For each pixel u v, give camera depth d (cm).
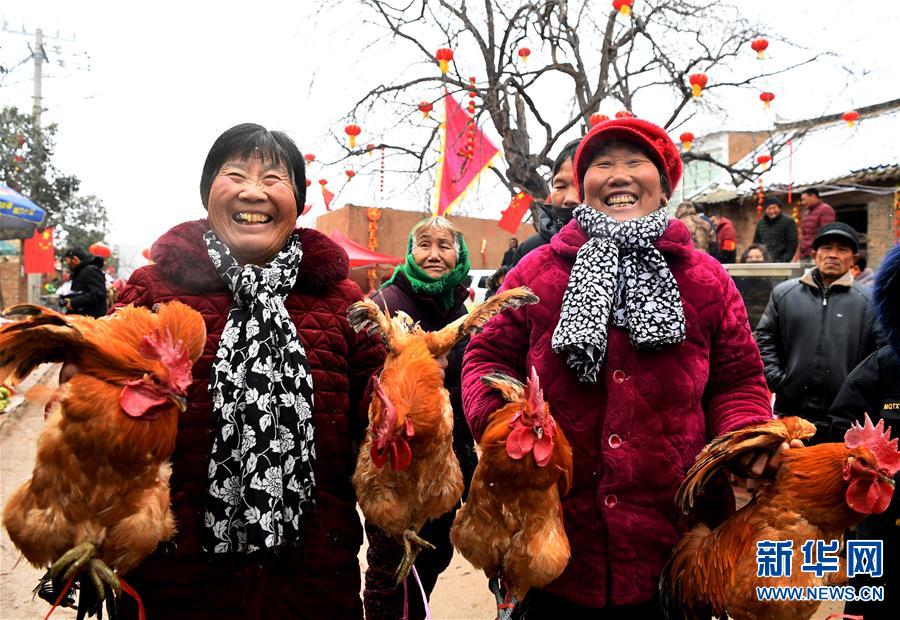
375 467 186
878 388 256
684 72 1134
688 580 194
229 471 180
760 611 177
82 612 162
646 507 199
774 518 178
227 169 200
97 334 154
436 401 182
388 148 1293
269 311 190
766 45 866
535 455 174
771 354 450
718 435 203
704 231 731
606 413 199
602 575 198
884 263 248
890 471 165
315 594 197
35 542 148
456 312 354
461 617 375
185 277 193
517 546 180
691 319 204
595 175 222
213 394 183
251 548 175
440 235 337
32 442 641
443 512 190
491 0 1265
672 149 226
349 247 1499
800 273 527
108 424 147
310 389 192
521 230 1959
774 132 1584
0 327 151
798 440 188
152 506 157
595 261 201
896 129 1395
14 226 1277
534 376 178
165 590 183
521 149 1220
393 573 254
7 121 2330
